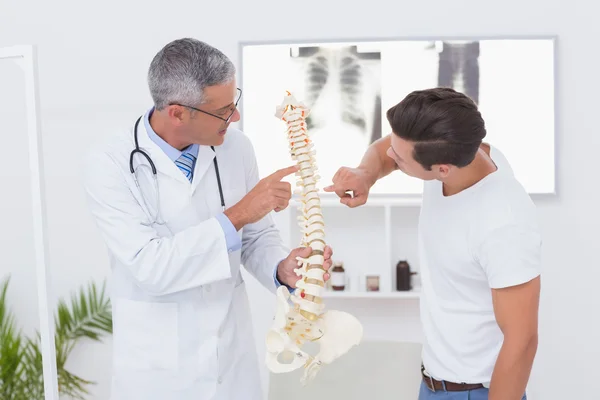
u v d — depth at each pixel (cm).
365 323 279
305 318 136
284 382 222
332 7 267
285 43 267
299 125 150
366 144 267
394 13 266
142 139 158
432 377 157
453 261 145
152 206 158
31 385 212
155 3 271
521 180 266
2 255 199
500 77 263
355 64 266
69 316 275
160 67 145
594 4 262
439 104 131
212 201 164
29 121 179
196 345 160
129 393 161
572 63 264
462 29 265
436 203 150
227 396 163
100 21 272
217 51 147
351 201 167
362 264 275
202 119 147
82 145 276
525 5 263
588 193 266
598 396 272
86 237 279
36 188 181
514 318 133
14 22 274
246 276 278
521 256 132
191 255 147
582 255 268
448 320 151
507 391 133
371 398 220
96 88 274
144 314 160
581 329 270
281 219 273
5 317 201
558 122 263
